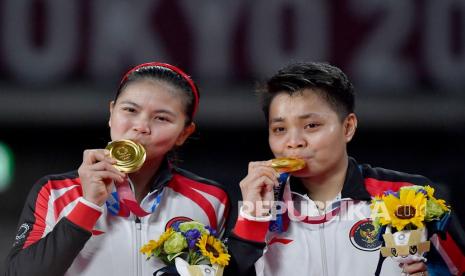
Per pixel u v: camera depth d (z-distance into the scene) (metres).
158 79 9.62
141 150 9.16
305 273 9.19
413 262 8.82
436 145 21.11
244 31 19.88
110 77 20.02
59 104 20.52
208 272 8.78
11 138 21.39
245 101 20.28
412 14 19.98
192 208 9.84
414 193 8.95
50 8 19.97
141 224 9.52
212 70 19.94
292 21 19.81
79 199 8.81
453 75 20.11
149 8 19.89
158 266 9.30
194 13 19.89
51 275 8.70
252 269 9.10
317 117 9.23
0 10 19.94
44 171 21.55
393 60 20.06
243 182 9.16
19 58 20.05
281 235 9.42
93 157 8.95
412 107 20.47
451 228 9.37
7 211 21.05
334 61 19.88
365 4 19.91
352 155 21.48
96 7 19.92
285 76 9.34
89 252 9.25
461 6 19.95
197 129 20.89
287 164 9.06
